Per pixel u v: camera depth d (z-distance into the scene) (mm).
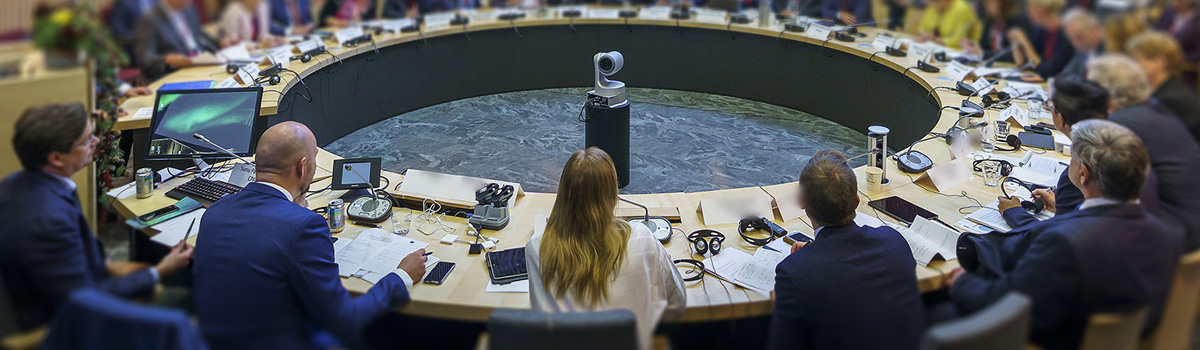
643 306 1933
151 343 1400
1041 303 1828
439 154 4953
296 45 4973
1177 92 2682
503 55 6348
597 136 4133
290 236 1997
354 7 6305
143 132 3459
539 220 2535
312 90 4766
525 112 5914
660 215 2590
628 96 6402
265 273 1965
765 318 2234
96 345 1439
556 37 6449
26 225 1722
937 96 4168
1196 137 2637
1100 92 2574
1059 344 1874
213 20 5129
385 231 2475
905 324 1867
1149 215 1879
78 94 2037
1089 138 1926
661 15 6359
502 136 5328
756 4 7098
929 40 5430
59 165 1842
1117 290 1777
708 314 2049
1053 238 1837
